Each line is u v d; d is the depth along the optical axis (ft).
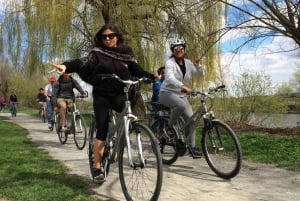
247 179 20.57
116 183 19.13
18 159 25.99
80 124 32.12
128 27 51.34
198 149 22.15
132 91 17.70
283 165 24.17
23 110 161.79
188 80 22.61
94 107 17.89
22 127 57.57
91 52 17.74
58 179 19.84
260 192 18.08
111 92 17.70
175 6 50.16
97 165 18.11
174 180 20.15
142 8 51.93
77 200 16.21
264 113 70.03
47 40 59.52
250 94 69.15
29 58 65.00
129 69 18.39
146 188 15.88
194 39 48.44
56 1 54.95
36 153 29.14
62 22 54.90
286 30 42.88
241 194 17.71
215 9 50.83
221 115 68.95
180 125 22.54
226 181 20.04
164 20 50.98
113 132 17.49
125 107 16.67
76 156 28.02
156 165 15.14
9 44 66.39
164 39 51.72
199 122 21.81
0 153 28.81
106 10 51.90
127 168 16.69
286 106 70.79
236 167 19.70
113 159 17.52
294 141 33.99
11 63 70.64
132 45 51.88
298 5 41.32
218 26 50.47
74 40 56.54
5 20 65.98
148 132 15.46
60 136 36.19
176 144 22.61
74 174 21.20
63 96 35.01
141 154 15.56
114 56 17.67
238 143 19.61
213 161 21.09
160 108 23.68
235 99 69.00
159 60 53.11
